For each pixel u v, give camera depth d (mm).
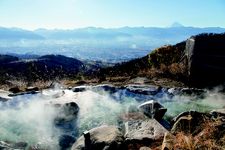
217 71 13555
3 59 105688
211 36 14859
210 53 14289
